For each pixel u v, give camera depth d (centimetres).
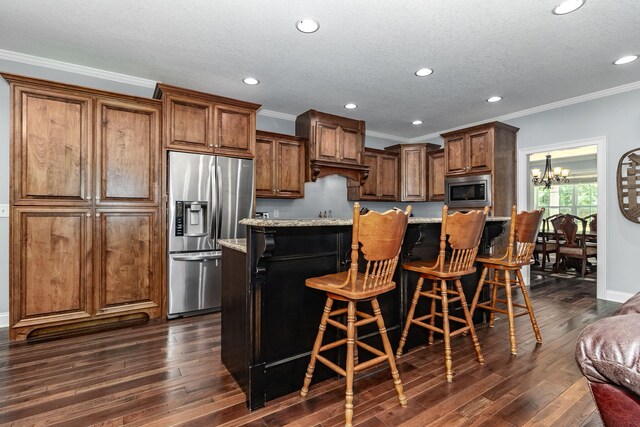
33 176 260
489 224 303
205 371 207
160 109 311
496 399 175
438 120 504
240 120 349
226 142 340
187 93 318
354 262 160
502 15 230
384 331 175
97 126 283
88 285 280
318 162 433
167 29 249
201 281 325
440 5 219
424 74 331
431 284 261
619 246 366
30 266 259
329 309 178
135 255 300
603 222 377
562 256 543
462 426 154
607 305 350
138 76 337
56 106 268
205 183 326
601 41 265
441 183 532
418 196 557
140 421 157
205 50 282
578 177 754
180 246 315
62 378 197
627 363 66
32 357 226
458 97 400
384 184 554
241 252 188
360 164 475
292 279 189
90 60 301
